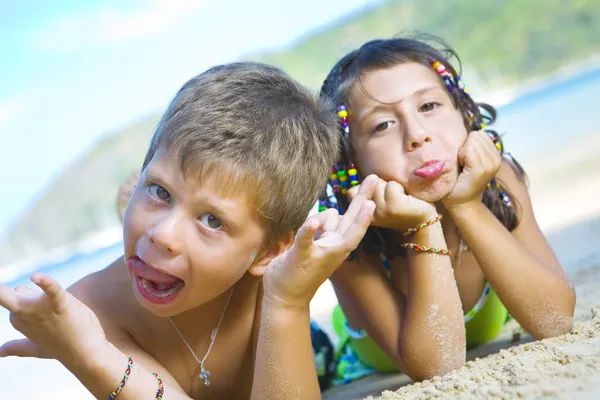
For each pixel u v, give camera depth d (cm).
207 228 177
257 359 181
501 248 227
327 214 190
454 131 233
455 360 218
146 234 178
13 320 167
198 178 174
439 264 221
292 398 177
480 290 266
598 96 1741
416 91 230
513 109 1927
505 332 291
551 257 250
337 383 296
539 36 3062
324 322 411
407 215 218
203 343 211
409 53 239
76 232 2495
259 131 183
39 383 406
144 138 2806
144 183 182
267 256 196
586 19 3031
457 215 229
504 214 253
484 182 227
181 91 193
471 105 256
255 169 179
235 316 210
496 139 266
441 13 3253
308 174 197
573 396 144
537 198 625
